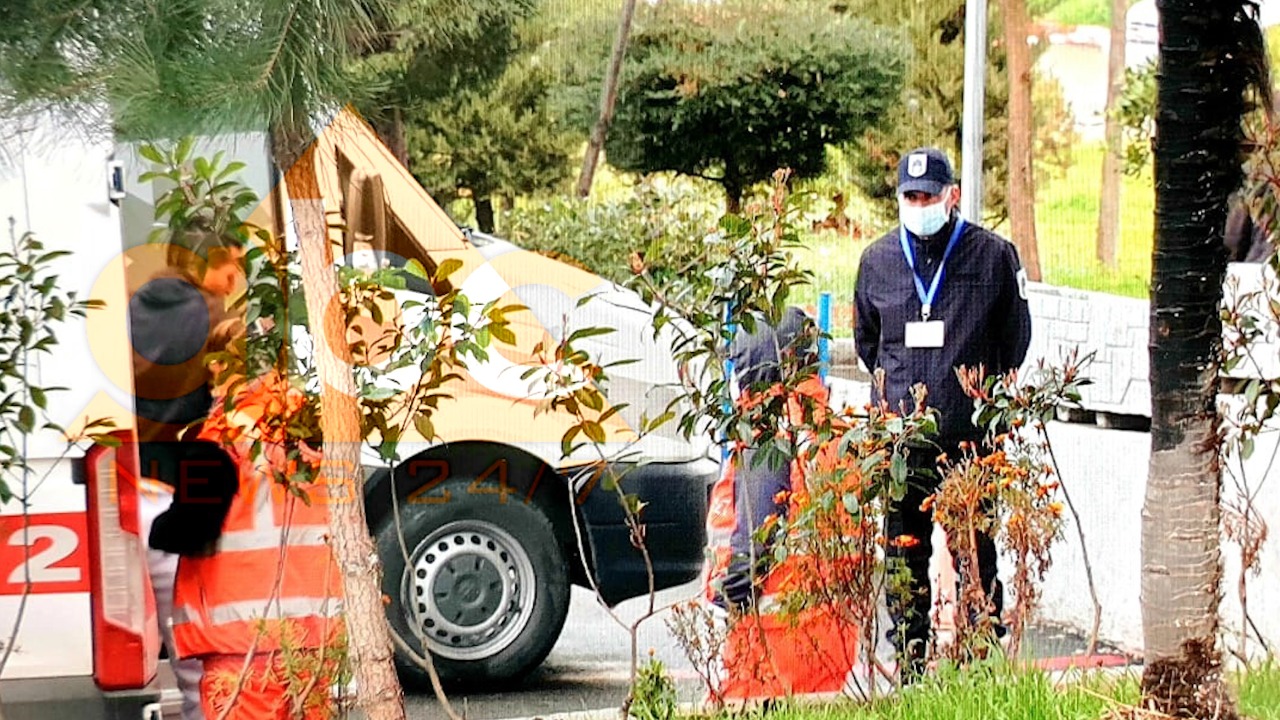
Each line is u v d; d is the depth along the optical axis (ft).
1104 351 30.60
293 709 17.21
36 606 18.51
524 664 23.84
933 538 22.50
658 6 51.90
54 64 14.37
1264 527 21.06
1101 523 26.71
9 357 18.08
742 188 49.85
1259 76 18.07
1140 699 18.63
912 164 23.02
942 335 22.88
